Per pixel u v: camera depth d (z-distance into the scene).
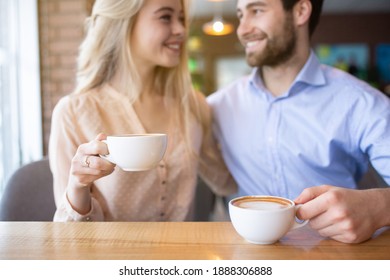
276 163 1.31
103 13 1.16
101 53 1.21
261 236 0.69
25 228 0.82
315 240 0.74
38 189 1.31
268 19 1.24
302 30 1.29
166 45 1.18
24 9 3.11
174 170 1.19
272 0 1.23
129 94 1.20
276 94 1.38
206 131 1.38
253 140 1.34
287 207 0.69
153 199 1.17
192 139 1.25
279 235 0.69
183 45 1.26
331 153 1.24
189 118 1.25
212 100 1.48
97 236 0.77
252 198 0.77
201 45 7.41
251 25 1.28
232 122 1.39
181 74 1.27
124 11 1.12
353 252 0.69
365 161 1.29
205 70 7.48
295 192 1.31
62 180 1.08
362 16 7.21
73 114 1.12
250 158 1.35
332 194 0.72
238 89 1.43
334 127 1.23
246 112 1.36
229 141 1.39
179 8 1.19
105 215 1.14
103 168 0.82
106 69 1.24
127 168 0.76
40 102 3.23
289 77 1.33
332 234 0.73
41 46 3.22
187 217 1.23
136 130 1.16
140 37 1.16
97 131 1.12
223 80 7.51
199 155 1.30
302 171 1.29
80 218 0.96
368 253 0.68
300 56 1.30
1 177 2.74
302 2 1.25
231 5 6.29
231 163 1.40
